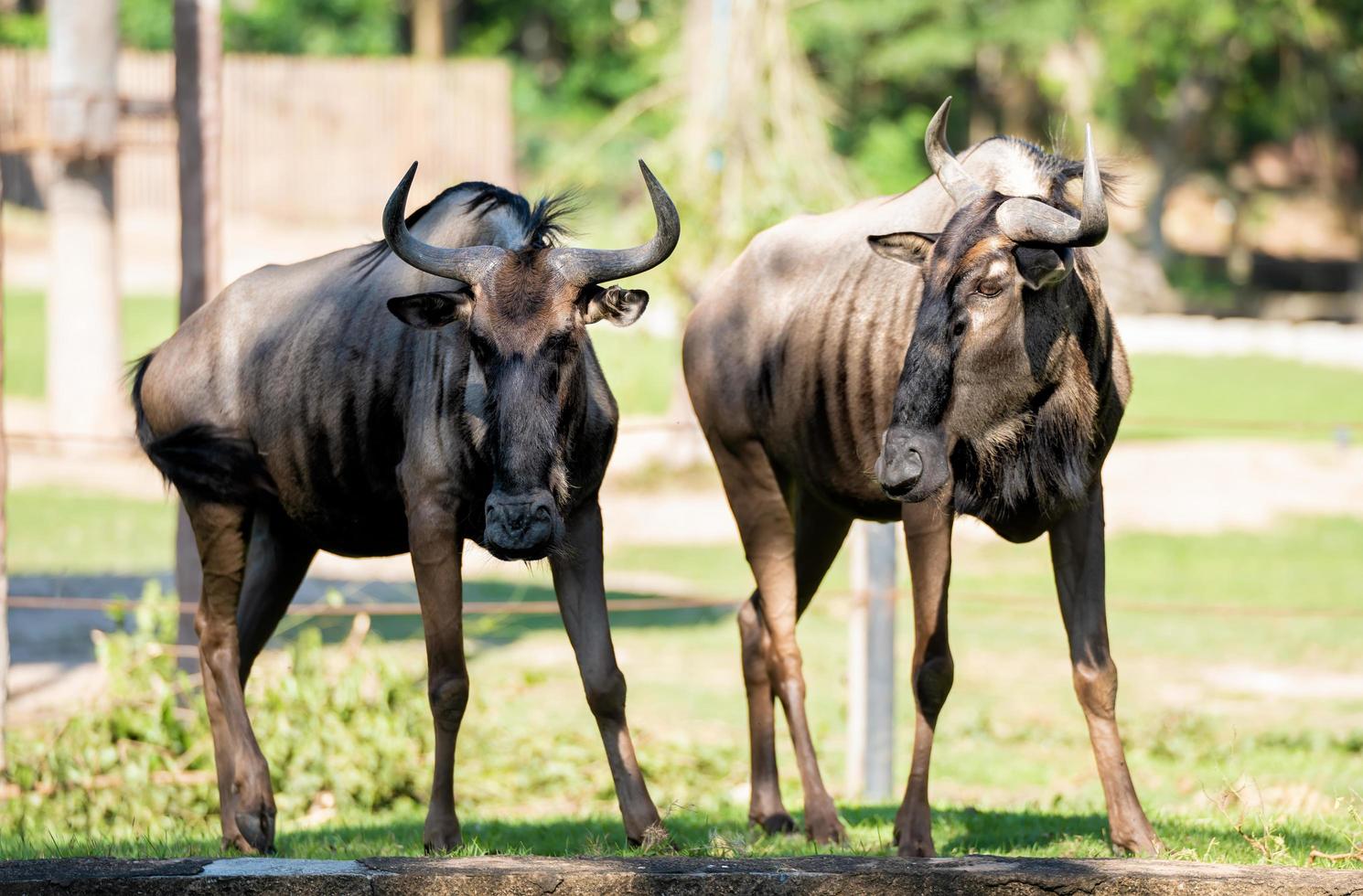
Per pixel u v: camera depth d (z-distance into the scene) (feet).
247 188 507.71
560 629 192.75
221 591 90.94
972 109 625.82
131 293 391.65
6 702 128.77
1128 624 202.90
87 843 93.66
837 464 88.02
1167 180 572.92
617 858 67.00
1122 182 83.46
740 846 81.35
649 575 223.71
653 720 152.76
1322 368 421.18
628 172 480.64
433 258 75.25
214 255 142.00
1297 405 351.46
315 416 85.61
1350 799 108.88
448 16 643.04
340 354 84.84
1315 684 174.50
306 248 461.78
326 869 64.18
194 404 90.27
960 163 82.84
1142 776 131.85
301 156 511.81
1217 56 523.70
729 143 251.39
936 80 589.32
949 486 77.77
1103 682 80.07
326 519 88.48
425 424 79.46
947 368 73.05
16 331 347.56
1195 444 318.86
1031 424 76.38
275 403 87.25
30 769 115.44
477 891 63.67
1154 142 579.48
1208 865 64.49
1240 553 241.55
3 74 458.09
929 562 79.41
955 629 201.67
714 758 134.51
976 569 234.17
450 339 79.46
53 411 271.90
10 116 436.35
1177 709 158.81
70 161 262.26
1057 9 535.19
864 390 84.64
